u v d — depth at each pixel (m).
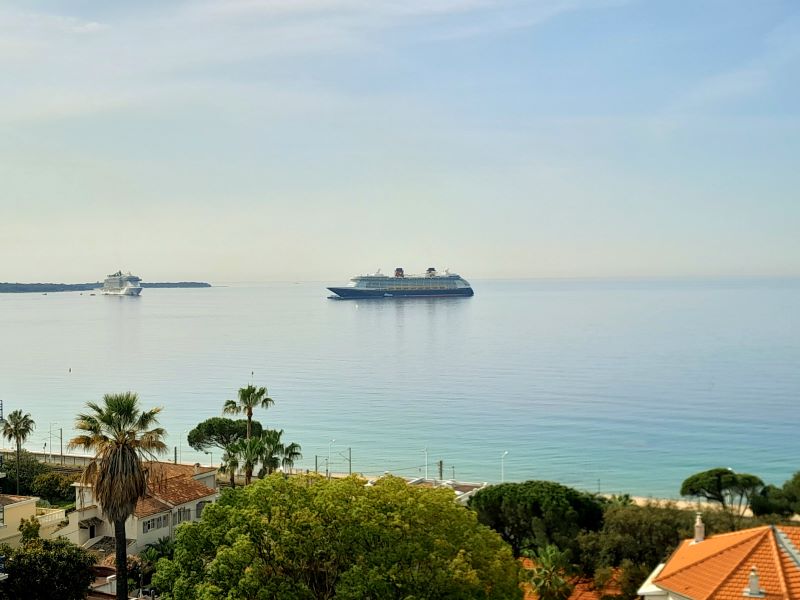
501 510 67.69
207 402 196.12
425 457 141.50
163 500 72.19
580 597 58.97
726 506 79.50
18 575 50.62
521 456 141.25
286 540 37.72
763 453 141.25
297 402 197.62
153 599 54.22
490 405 191.25
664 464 134.50
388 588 35.94
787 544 36.25
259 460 79.19
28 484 94.25
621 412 180.62
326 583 38.91
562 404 191.62
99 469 45.41
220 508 41.28
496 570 38.91
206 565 39.38
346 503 40.16
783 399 193.75
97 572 62.12
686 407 185.62
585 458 139.62
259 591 36.06
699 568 36.81
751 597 33.03
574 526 65.12
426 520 40.03
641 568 58.84
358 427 167.25
